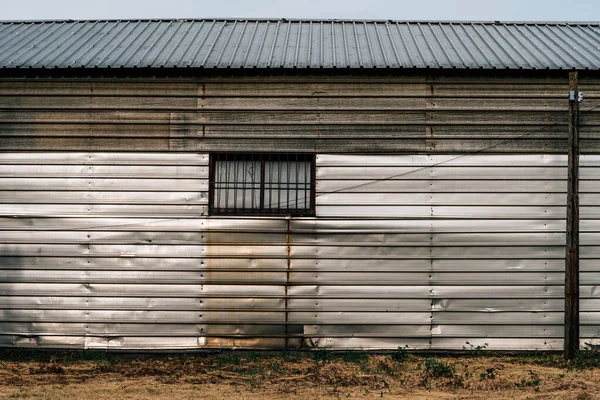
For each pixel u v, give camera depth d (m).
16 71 10.69
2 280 10.73
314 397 8.43
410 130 10.75
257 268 10.68
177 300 10.68
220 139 10.81
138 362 10.28
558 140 10.74
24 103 10.85
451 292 10.66
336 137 10.77
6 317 10.70
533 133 10.74
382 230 10.69
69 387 8.91
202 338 10.67
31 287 10.73
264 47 11.79
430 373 9.53
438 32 12.88
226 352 10.64
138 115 10.84
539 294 10.66
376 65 10.69
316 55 11.30
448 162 10.73
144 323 10.67
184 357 10.49
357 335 10.65
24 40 12.12
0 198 10.78
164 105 10.85
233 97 10.84
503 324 10.65
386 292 10.66
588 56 11.23
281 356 10.58
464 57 11.15
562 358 10.30
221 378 9.41
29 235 10.75
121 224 10.75
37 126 10.86
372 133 10.77
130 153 10.82
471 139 10.74
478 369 9.79
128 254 10.72
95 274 10.72
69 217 10.77
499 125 10.75
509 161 10.71
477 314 10.65
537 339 10.66
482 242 10.67
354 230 10.69
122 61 10.89
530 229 10.68
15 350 10.69
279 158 10.86
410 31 12.95
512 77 10.77
